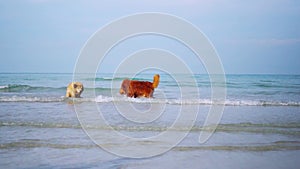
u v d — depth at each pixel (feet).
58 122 33.32
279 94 66.49
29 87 73.36
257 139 27.99
